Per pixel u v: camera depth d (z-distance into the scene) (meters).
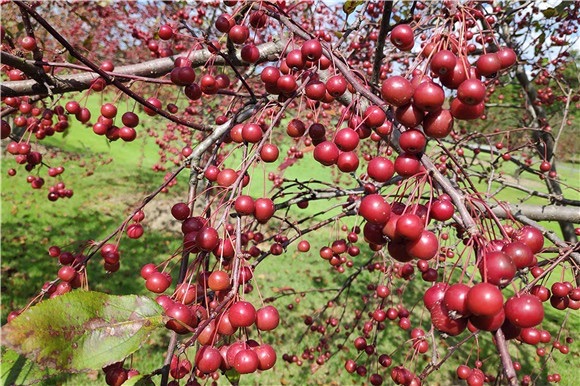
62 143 13.95
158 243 8.47
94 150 14.52
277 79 1.61
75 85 1.88
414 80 1.17
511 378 0.90
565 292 1.71
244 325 1.11
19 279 6.31
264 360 1.17
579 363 4.97
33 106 2.58
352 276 3.62
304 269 7.99
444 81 1.15
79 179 11.65
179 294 1.29
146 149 15.66
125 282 6.70
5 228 8.20
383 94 1.10
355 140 1.31
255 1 1.63
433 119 1.10
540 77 5.34
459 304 0.93
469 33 1.99
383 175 1.24
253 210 1.32
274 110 1.90
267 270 7.89
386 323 6.00
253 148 1.48
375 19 4.14
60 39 1.42
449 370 5.11
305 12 3.74
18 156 2.45
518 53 4.32
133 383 1.06
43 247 7.66
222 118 2.25
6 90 1.68
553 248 1.89
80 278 1.70
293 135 1.63
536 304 0.92
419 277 7.18
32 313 0.91
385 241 1.23
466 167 3.45
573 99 5.04
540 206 2.77
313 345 5.47
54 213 9.41
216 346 1.34
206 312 1.20
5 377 0.97
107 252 1.79
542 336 1.96
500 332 0.96
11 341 0.87
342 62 1.61
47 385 4.18
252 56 1.80
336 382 4.86
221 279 1.21
